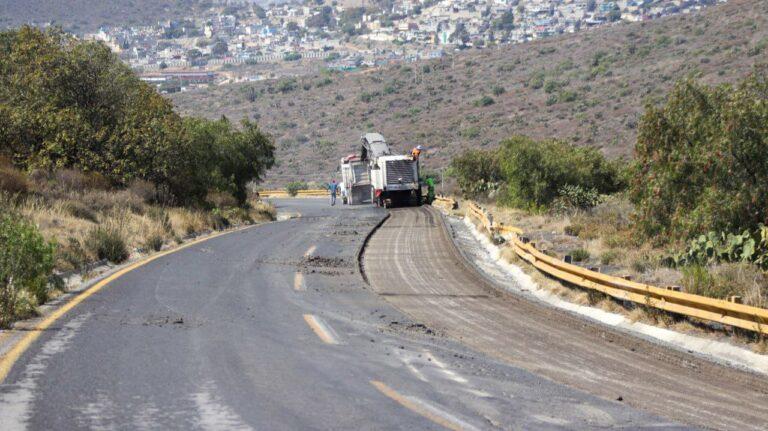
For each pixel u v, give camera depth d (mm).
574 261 37219
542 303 26859
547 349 19969
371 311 24219
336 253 41344
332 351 17734
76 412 12305
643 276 31078
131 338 18000
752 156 30672
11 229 22469
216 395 13562
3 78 59750
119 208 46406
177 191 61938
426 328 21828
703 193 33125
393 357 17375
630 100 184375
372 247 46094
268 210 88812
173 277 29234
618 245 39438
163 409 12648
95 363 15484
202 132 76000
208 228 55469
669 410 14383
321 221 68062
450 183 139875
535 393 14844
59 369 14883
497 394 14562
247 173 84438
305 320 21688
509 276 37469
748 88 32312
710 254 31344
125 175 56938
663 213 36094
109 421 11922
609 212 51969
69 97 59812
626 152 145375
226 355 16734
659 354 19781
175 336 18469
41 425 11578
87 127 56500
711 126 33312
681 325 22938
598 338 21922
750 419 14141
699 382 17297
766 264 29672
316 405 13164
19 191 41656
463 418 12773
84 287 25797
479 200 94000
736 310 20719
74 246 31453
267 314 22406
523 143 69000
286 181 195500
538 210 65188
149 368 15289
